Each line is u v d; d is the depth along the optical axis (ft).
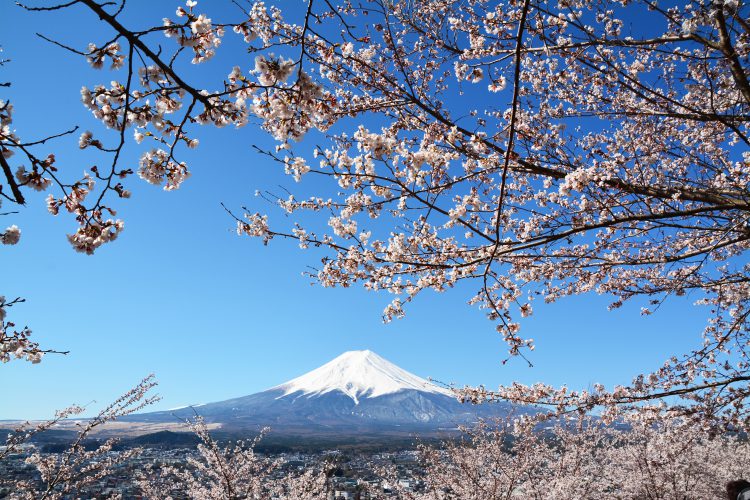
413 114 19.45
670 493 34.12
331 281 19.48
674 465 32.42
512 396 20.48
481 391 21.04
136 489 36.78
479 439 34.27
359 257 18.24
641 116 22.56
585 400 19.57
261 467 38.70
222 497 36.17
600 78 21.74
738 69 16.39
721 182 20.80
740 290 23.16
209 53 10.44
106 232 10.63
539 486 34.04
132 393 31.94
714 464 39.93
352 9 19.07
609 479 39.86
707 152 24.27
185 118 10.21
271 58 10.39
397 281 19.72
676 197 16.67
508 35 19.80
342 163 15.66
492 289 18.76
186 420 36.52
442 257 17.75
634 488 36.50
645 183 17.85
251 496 36.81
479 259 17.02
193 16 9.89
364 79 19.47
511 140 12.73
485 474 34.65
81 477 30.60
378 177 15.25
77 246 10.51
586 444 34.12
